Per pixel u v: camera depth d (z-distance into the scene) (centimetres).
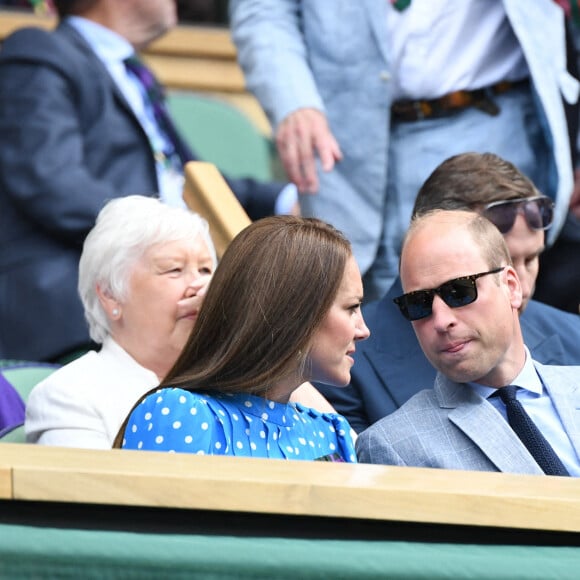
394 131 1598
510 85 1609
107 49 1714
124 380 1162
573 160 1634
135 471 718
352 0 1577
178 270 1170
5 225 1623
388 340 1277
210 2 2388
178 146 1714
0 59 1661
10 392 1267
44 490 700
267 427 978
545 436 1089
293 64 1571
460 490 751
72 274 1602
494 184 1280
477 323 1047
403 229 1590
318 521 748
